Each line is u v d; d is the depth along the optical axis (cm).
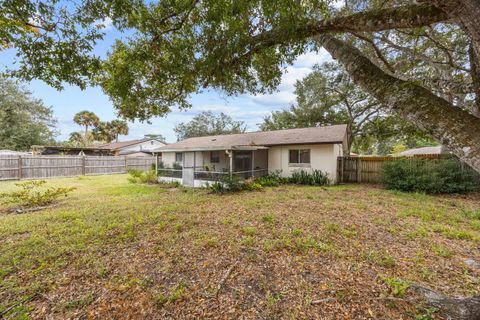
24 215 585
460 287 250
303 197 763
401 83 158
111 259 335
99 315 226
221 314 223
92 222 510
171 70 362
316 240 384
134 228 465
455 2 125
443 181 798
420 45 549
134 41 342
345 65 206
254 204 657
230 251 352
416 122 144
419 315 205
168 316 223
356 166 1193
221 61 324
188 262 322
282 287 261
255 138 1400
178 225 472
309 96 1816
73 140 3575
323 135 1156
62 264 321
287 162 1237
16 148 2188
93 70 336
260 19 288
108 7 281
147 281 278
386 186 964
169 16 315
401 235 406
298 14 242
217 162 1414
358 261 312
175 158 1573
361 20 206
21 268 315
